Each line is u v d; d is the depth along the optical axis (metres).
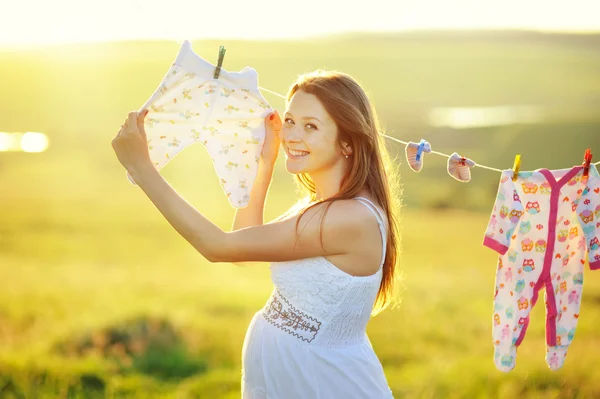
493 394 6.08
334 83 2.32
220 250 2.26
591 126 44.22
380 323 10.01
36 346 7.56
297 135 2.33
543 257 2.66
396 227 2.55
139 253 19.55
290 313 2.35
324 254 2.30
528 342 8.34
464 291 13.20
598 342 7.70
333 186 2.42
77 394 6.15
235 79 2.49
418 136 47.94
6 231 22.12
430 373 6.82
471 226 25.25
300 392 2.32
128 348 7.73
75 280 14.62
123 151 2.30
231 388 6.77
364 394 2.39
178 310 9.55
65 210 26.62
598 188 2.64
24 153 41.75
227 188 2.62
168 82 2.40
